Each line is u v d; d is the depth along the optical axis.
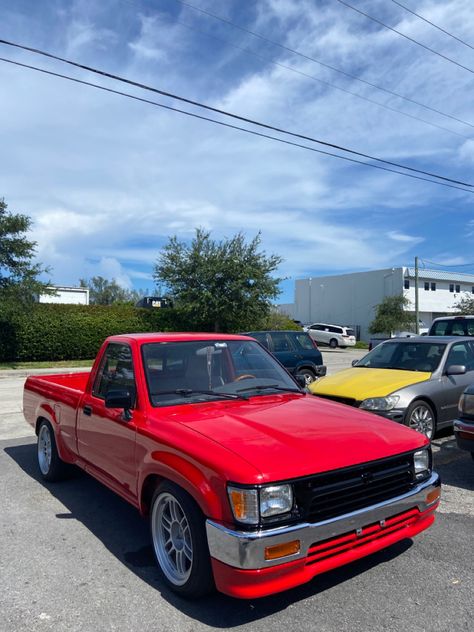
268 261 27.84
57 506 5.21
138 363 4.30
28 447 7.71
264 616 3.23
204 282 26.89
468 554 4.04
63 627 3.13
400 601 3.38
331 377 8.02
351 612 3.26
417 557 3.99
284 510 3.03
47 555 4.12
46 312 24.36
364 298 57.12
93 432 4.74
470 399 5.93
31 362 23.11
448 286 58.06
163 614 3.27
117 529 4.64
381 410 6.89
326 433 3.57
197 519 3.24
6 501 5.35
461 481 5.84
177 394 4.24
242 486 2.97
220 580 3.03
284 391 4.72
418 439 3.81
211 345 4.76
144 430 3.84
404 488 3.62
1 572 3.84
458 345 8.20
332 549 3.19
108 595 3.51
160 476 3.64
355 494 3.33
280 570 2.96
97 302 79.25
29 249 20.94
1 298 20.34
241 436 3.45
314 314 62.72
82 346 24.27
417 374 7.63
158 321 26.86
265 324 28.41
